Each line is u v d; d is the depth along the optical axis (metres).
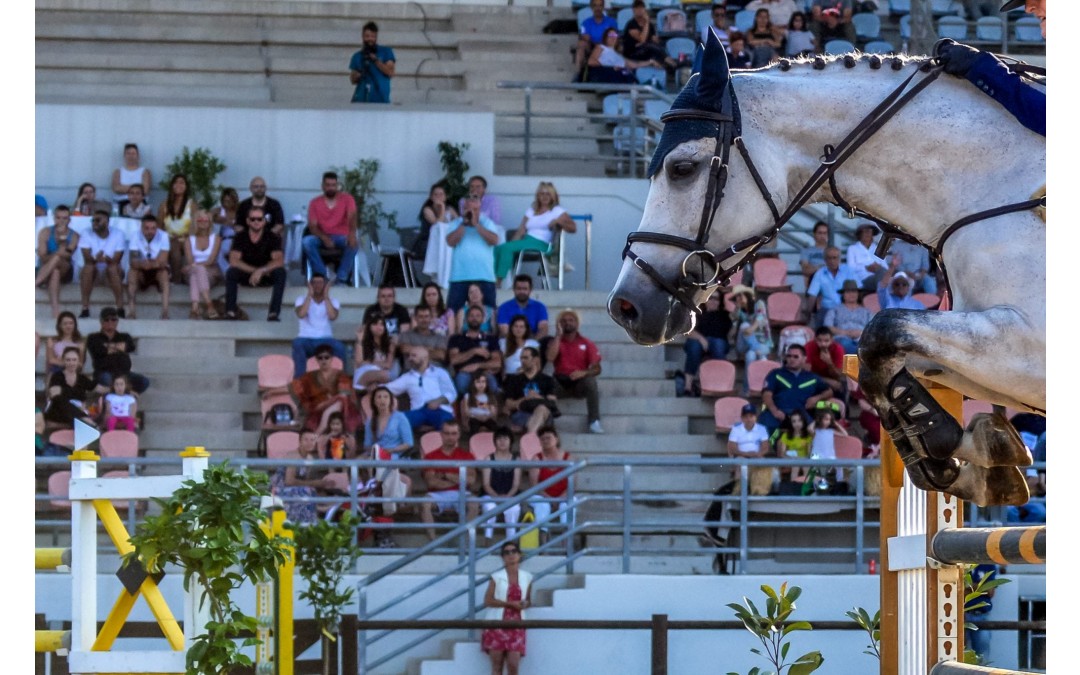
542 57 22.36
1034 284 4.40
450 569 12.64
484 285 16.53
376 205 18.67
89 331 16.61
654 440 15.23
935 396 4.95
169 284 17.27
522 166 20.67
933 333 4.40
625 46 21.36
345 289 17.23
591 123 21.12
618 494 14.88
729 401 15.12
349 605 12.52
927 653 5.52
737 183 4.88
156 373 16.27
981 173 4.66
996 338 4.37
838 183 4.90
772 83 4.97
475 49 22.78
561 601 12.26
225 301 17.02
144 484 6.95
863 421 14.54
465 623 11.01
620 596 12.30
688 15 22.83
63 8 22.73
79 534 6.91
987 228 4.55
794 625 7.22
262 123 19.12
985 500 4.77
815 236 17.39
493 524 12.52
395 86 22.27
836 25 21.03
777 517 13.52
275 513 9.38
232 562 6.64
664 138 4.96
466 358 15.11
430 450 14.22
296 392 14.70
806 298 16.41
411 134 19.20
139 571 6.77
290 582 9.55
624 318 4.92
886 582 6.02
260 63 22.20
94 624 6.91
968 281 4.57
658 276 4.86
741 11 21.97
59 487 13.92
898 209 4.84
